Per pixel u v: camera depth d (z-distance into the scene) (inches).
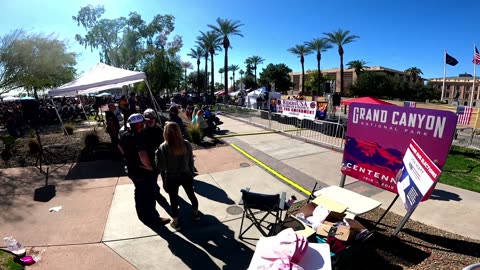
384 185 176.2
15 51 691.4
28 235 165.3
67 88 348.8
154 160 183.3
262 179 261.3
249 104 1011.3
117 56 1480.1
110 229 172.1
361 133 186.5
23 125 668.1
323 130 491.2
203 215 190.5
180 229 172.4
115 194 223.8
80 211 195.5
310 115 508.4
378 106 174.9
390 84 2721.5
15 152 336.5
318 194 172.2
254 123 620.4
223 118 746.8
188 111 675.4
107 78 371.9
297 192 231.9
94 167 288.8
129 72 402.0
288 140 437.7
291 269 87.4
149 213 179.2
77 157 317.7
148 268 137.3
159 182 251.3
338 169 291.6
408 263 133.7
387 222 175.8
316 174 275.7
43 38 732.7
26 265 138.0
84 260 142.8
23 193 226.2
